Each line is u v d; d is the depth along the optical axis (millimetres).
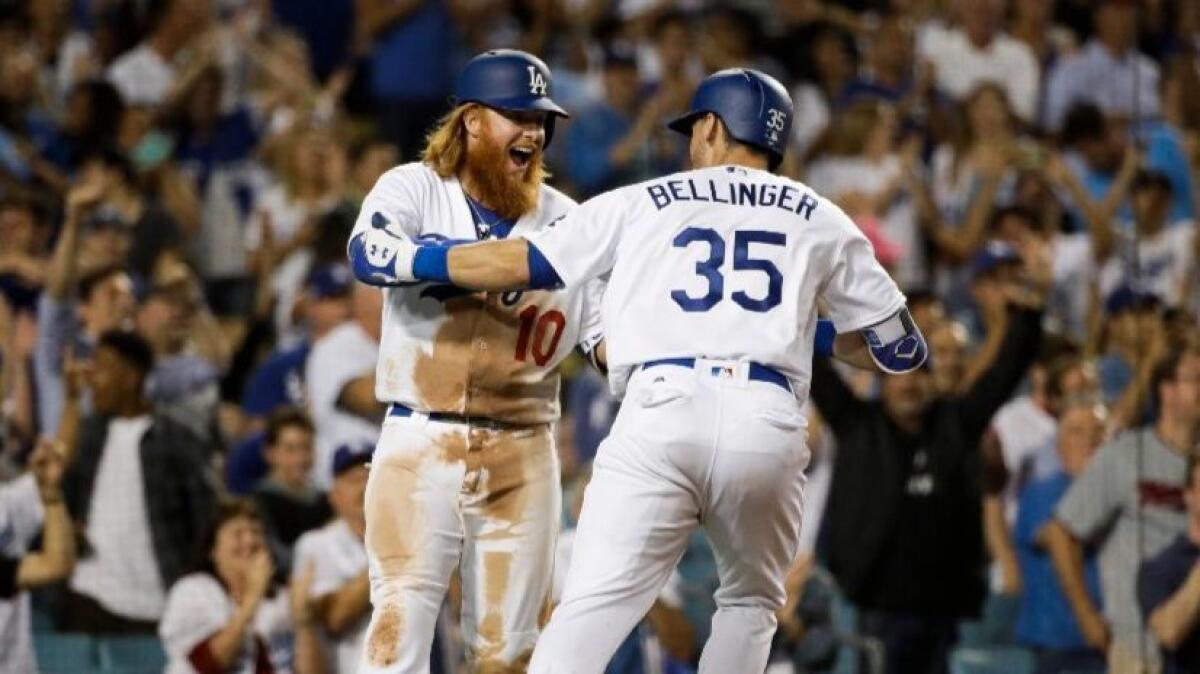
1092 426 31234
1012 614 31891
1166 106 46969
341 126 47750
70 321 35031
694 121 19547
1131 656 28500
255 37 49469
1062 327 40000
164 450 31203
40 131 44594
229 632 27281
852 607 30875
